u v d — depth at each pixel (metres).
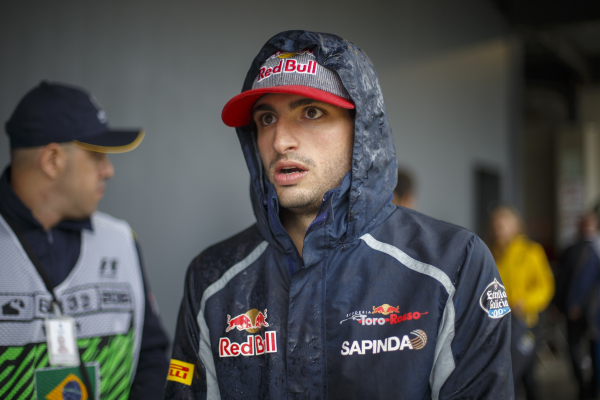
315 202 0.83
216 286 0.90
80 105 1.22
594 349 3.64
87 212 1.24
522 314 2.84
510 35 6.18
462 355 0.78
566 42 7.45
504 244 3.11
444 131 4.44
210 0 2.39
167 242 2.18
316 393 0.78
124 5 2.05
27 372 1.10
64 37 1.86
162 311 2.15
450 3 4.63
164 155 2.18
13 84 1.72
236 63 2.54
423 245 0.82
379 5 3.60
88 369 1.17
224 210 2.47
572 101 9.09
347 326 0.79
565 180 9.11
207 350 0.90
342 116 0.83
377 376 0.77
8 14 1.70
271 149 0.84
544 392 3.94
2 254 1.11
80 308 1.19
